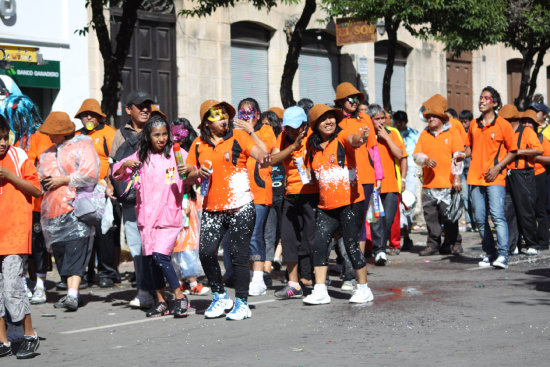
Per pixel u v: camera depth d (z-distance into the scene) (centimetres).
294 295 911
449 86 2833
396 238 1316
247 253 793
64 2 1684
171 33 1944
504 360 589
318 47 2331
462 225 1808
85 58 1727
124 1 1271
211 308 809
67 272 873
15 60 1592
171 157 823
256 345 668
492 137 1106
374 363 590
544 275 1031
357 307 830
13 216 668
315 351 637
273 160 811
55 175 882
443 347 635
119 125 1819
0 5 1557
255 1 1510
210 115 786
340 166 842
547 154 1334
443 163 1283
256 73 2162
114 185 905
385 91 1812
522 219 1253
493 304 820
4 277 661
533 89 2219
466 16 1683
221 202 788
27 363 637
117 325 784
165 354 648
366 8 1636
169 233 818
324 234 855
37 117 1021
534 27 1995
